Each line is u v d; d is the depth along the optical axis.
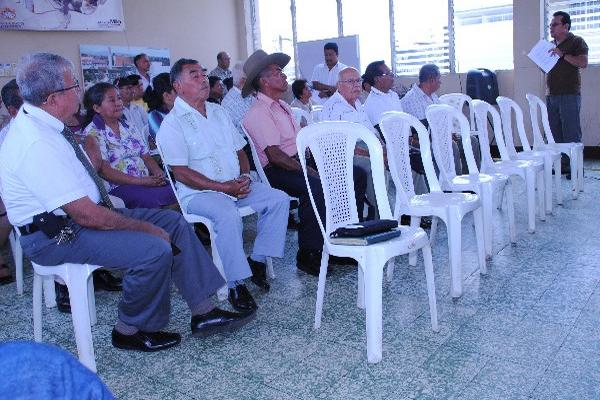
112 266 2.08
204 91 2.76
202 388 1.95
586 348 2.05
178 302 2.80
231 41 8.56
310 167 3.18
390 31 7.59
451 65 7.21
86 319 2.07
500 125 3.86
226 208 2.58
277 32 8.62
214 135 2.82
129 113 4.42
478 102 3.87
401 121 2.84
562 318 2.32
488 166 3.61
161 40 7.54
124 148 3.29
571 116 5.32
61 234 2.00
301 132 2.27
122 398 1.91
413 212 2.67
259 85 3.22
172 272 2.29
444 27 7.19
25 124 1.94
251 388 1.93
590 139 6.42
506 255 3.20
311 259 3.09
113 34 6.98
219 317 2.28
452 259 2.59
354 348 2.18
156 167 3.45
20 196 1.99
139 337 2.26
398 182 2.69
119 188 3.13
